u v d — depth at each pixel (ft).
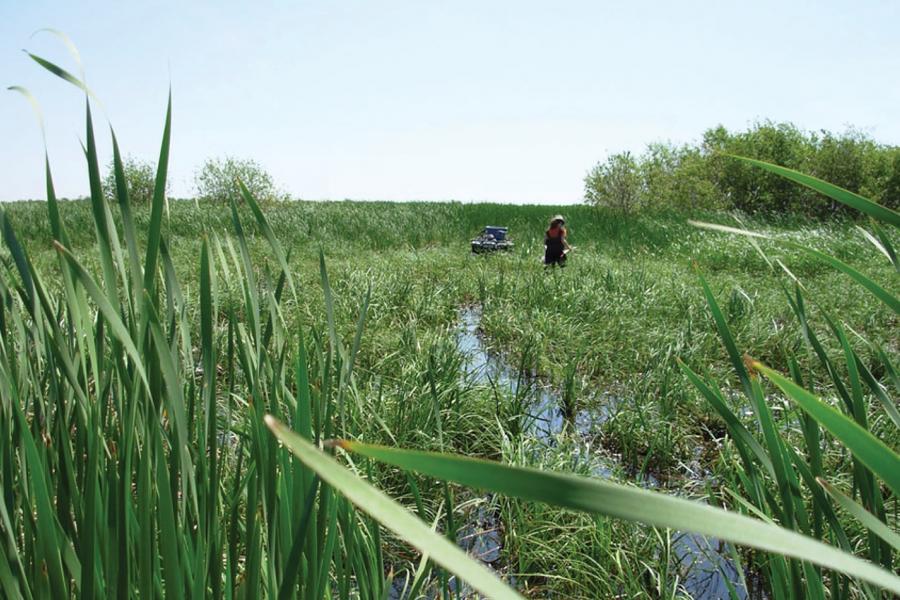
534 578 9.73
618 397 17.25
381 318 23.38
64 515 3.32
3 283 3.41
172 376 2.61
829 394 14.40
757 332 21.88
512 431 14.67
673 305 26.66
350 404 12.57
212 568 3.40
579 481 1.04
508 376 19.79
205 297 3.05
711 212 69.72
